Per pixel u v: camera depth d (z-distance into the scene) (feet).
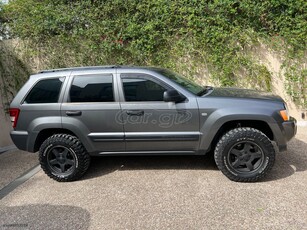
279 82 20.40
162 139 12.28
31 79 13.08
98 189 12.25
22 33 20.29
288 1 18.74
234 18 19.79
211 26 19.75
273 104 11.69
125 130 12.38
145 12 19.86
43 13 20.02
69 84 12.62
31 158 17.28
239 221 9.27
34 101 12.84
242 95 12.55
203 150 12.29
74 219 10.02
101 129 12.48
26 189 12.73
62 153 13.07
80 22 20.29
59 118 12.51
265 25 19.92
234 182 12.07
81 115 12.38
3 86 20.39
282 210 9.73
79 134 12.55
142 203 10.81
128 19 20.21
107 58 20.93
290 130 11.69
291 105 20.71
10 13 20.62
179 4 19.61
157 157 15.66
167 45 20.51
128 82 12.36
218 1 19.15
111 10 20.16
